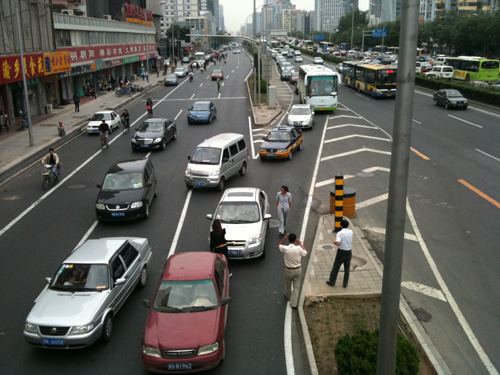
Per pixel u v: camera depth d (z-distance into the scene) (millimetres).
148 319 8680
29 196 19078
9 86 33281
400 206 5715
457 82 46094
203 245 13930
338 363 7402
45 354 8969
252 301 10742
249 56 126000
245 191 14836
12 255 13586
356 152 25188
